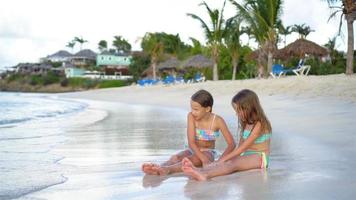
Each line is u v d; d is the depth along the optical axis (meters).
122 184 4.55
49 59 128.62
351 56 23.20
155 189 4.27
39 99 43.19
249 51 48.62
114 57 104.81
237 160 5.02
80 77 92.06
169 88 36.38
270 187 4.07
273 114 12.45
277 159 5.65
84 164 5.87
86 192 4.23
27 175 5.14
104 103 29.38
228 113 14.14
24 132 10.32
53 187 4.49
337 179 4.28
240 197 3.76
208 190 4.09
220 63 49.62
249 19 32.94
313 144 6.82
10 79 105.12
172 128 10.61
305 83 20.86
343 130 8.09
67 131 10.34
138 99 31.61
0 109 23.48
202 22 39.62
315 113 11.70
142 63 74.62
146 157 6.38
